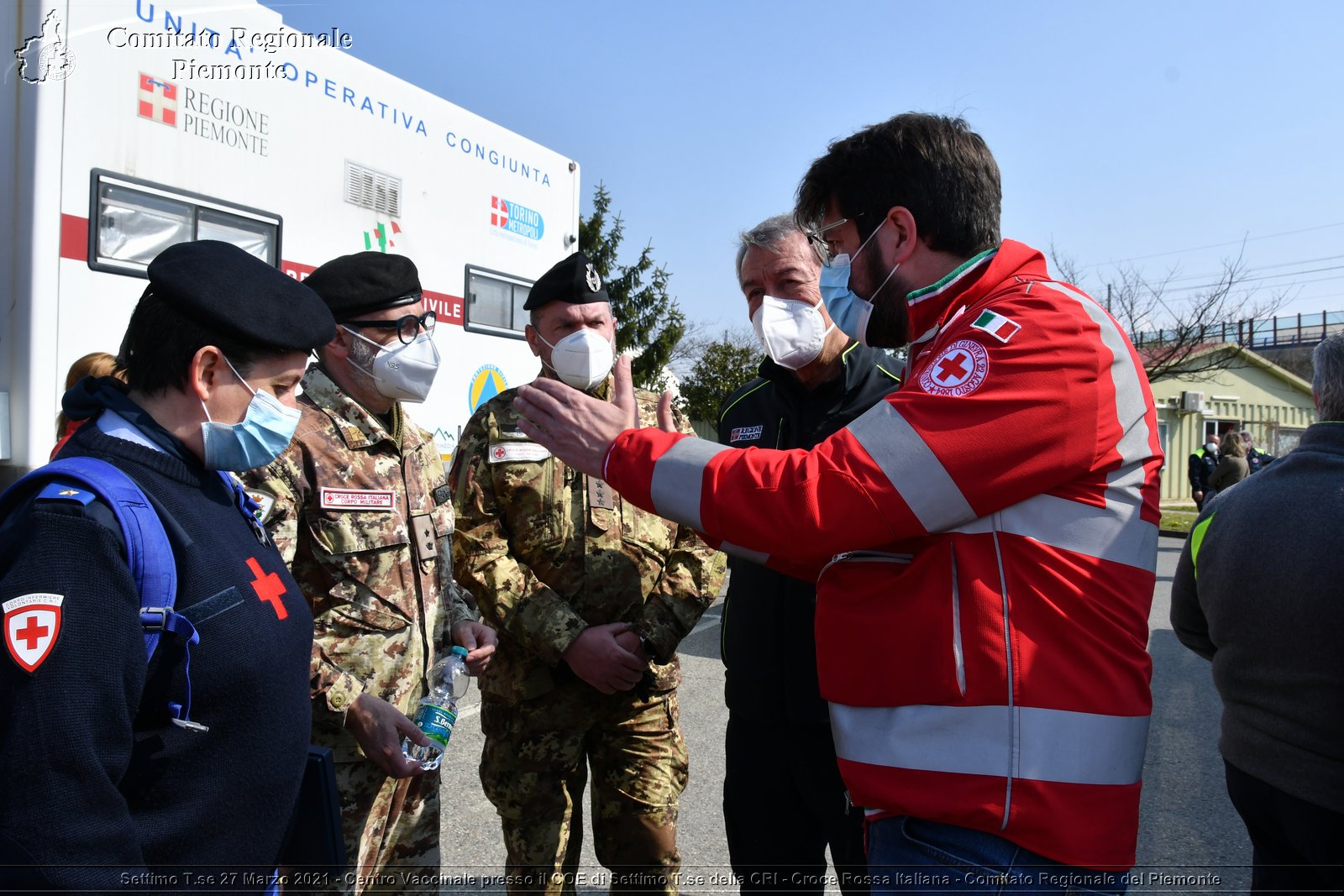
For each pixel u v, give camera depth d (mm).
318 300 1456
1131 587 1289
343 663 1920
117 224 3451
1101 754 1230
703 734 4520
